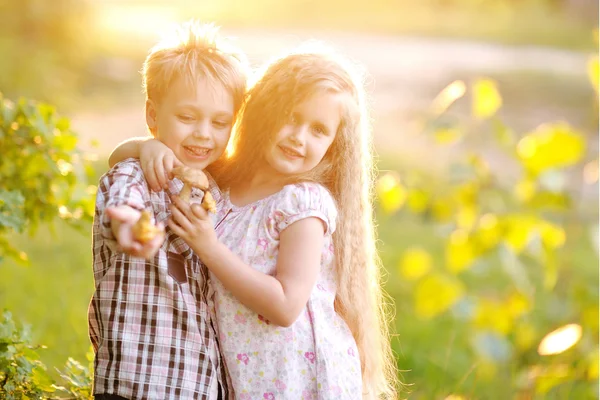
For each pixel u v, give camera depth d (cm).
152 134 342
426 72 2245
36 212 468
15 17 1898
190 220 309
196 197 340
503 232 576
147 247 276
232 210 342
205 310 329
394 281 905
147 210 303
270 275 329
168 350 317
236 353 329
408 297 860
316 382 330
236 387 329
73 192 469
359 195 353
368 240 364
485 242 579
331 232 343
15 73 1661
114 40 2369
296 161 335
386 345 404
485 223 581
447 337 734
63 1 1945
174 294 319
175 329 319
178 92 322
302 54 343
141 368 314
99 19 2259
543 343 454
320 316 340
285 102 332
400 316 798
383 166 1287
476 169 583
